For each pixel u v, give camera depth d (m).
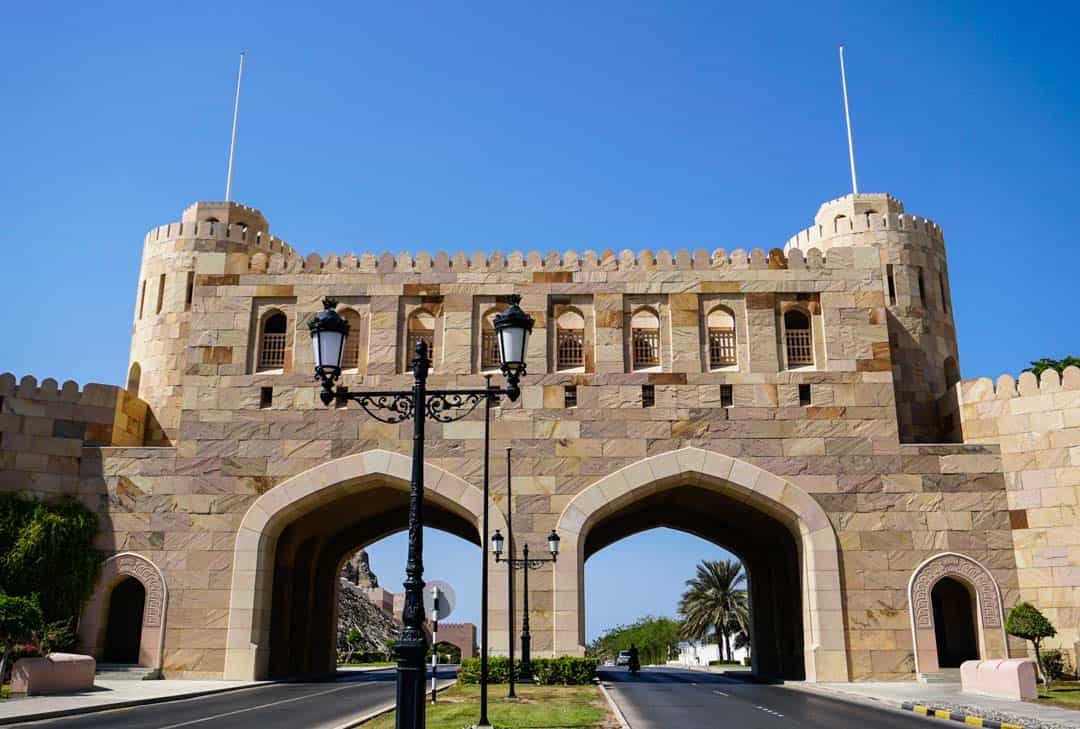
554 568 32.16
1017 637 31.39
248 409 34.03
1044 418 32.62
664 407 33.69
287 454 33.56
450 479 33.16
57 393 34.53
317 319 13.33
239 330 34.91
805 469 33.06
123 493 33.38
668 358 34.28
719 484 33.38
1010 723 17.86
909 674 31.27
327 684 31.27
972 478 32.94
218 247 43.28
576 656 31.06
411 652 11.49
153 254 43.91
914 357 40.12
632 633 131.00
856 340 34.28
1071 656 30.48
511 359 13.30
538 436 33.47
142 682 29.98
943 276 42.72
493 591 32.06
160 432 40.47
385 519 41.81
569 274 35.06
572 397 33.88
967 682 26.44
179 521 33.09
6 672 24.98
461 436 33.53
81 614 32.31
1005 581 31.95
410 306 35.12
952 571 32.06
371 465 33.28
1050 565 31.44
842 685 29.80
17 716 18.53
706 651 96.31
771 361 34.09
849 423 33.47
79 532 32.66
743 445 33.31
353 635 80.69
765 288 34.88
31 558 31.88
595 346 34.34
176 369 41.34
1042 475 32.25
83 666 25.69
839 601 31.78
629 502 33.78
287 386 34.19
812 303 34.84
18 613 24.25
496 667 30.44
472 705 21.80
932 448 33.22
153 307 42.88
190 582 32.53
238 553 32.66
